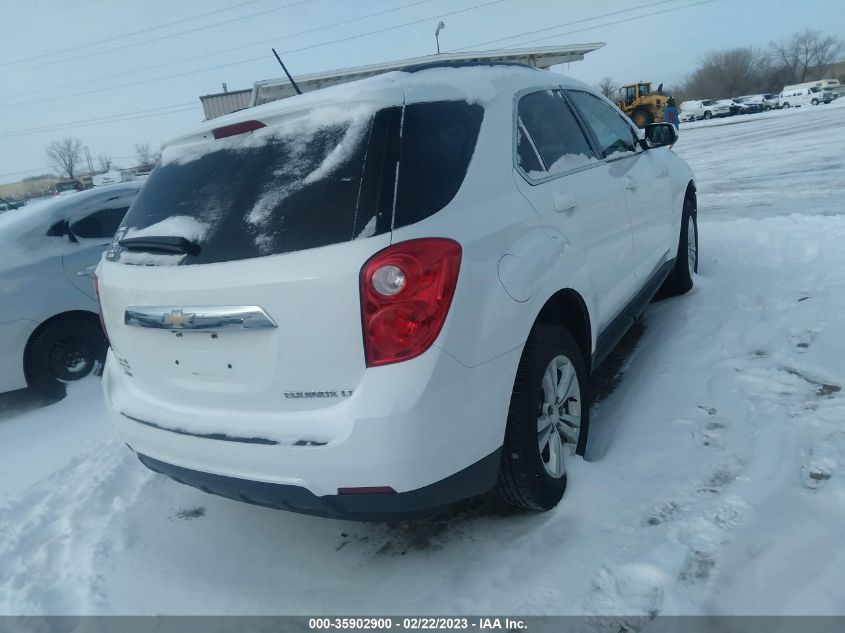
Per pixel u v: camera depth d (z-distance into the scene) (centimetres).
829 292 455
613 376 407
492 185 259
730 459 289
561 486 281
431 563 270
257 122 252
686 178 512
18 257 497
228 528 316
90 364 530
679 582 228
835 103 4012
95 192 561
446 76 273
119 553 306
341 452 215
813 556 229
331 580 271
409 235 217
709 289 516
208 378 243
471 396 227
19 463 419
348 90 243
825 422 304
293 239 223
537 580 244
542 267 262
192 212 250
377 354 213
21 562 310
